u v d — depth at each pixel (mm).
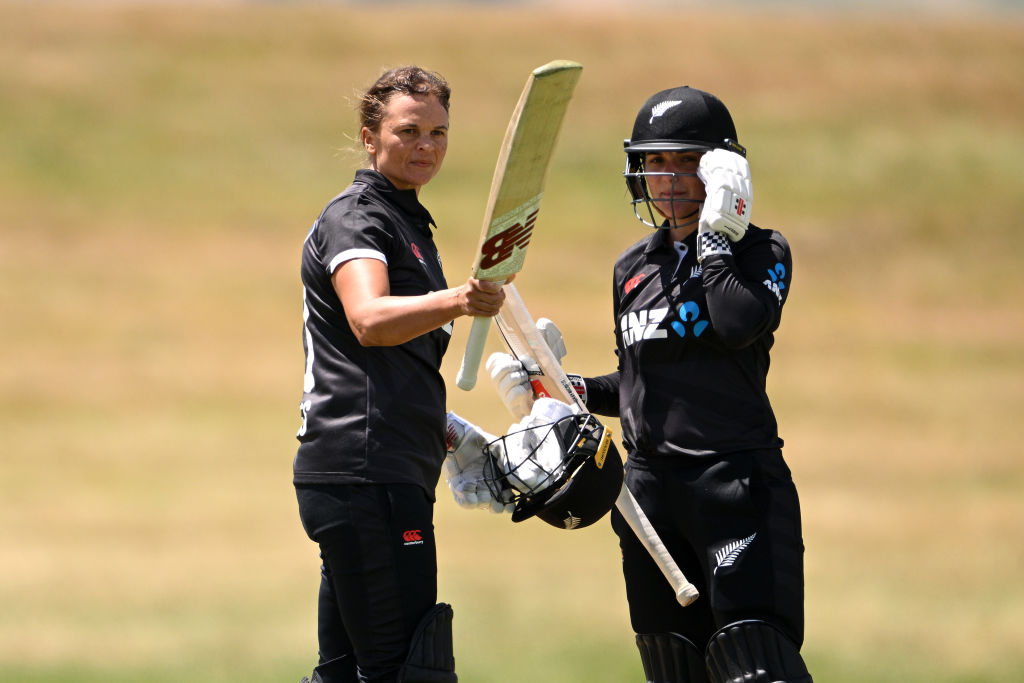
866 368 86875
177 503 59969
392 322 12422
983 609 41031
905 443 70250
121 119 136625
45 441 70938
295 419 78000
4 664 34844
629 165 15453
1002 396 81375
